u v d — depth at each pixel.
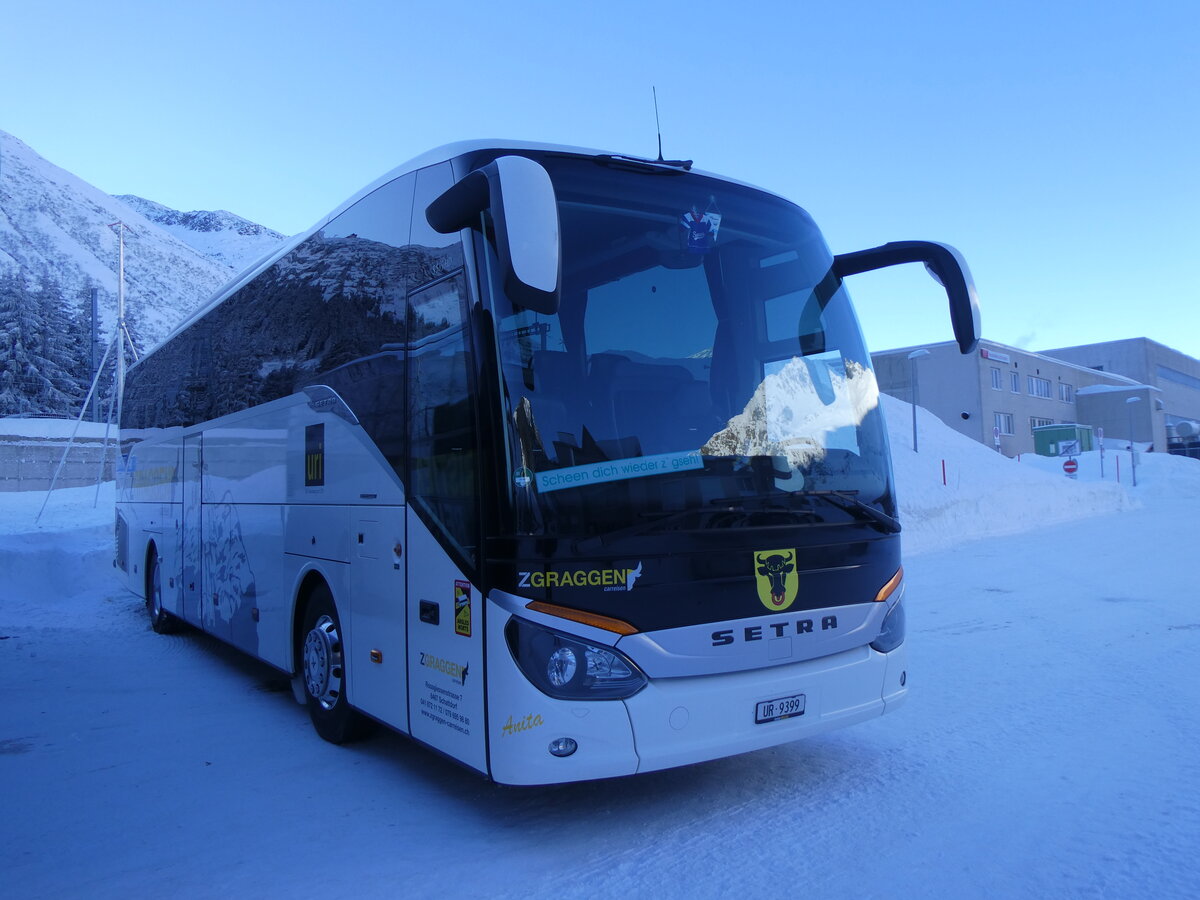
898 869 3.75
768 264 4.82
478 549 3.93
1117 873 3.67
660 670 3.90
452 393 4.18
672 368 4.30
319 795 4.80
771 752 5.34
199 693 7.27
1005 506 22.02
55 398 70.94
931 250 4.93
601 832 4.21
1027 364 54.66
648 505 3.97
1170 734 5.51
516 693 3.75
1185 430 72.19
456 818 4.44
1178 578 12.52
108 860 4.01
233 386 7.44
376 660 4.88
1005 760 5.10
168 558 9.43
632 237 4.41
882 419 4.99
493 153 4.38
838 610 4.44
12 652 9.02
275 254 6.90
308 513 5.83
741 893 3.56
